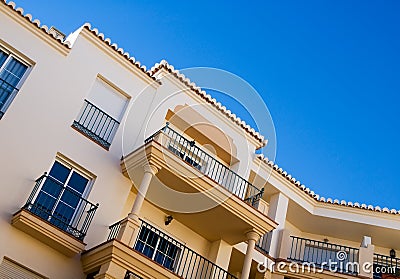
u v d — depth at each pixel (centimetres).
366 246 1850
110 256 1274
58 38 1583
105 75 1644
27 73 1500
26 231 1289
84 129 1531
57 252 1322
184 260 1585
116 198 1482
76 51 1614
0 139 1361
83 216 1405
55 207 1380
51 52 1562
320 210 2061
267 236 1866
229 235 1644
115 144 1566
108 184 1489
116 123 1609
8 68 1477
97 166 1498
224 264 1622
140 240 1532
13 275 1250
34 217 1282
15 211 1305
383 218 2020
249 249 1572
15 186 1333
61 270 1306
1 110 1409
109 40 1683
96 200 1448
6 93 1441
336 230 2078
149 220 1581
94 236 1391
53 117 1476
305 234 2119
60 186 1402
